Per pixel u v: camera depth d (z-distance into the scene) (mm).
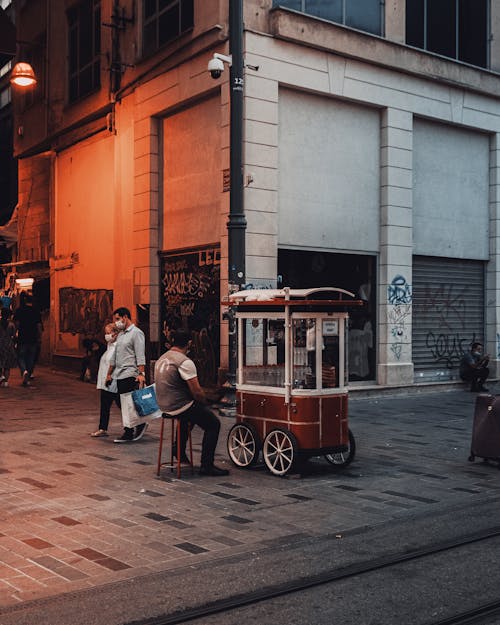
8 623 4207
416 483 7871
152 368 16000
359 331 15453
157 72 15688
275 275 13656
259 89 13422
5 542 5727
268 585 4832
